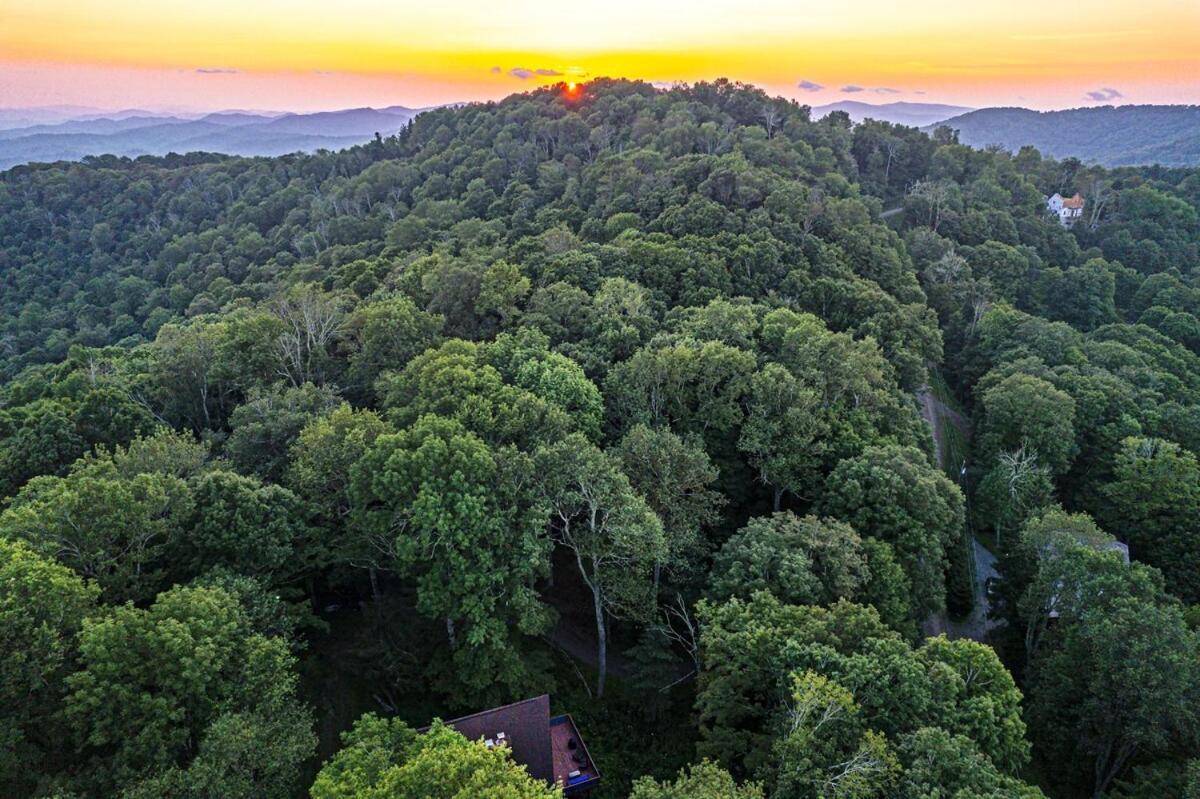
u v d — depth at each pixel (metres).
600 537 45.41
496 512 40.94
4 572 29.92
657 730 45.12
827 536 44.50
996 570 61.84
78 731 29.31
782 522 47.97
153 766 29.56
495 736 36.56
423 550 39.59
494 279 74.25
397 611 47.25
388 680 43.88
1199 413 75.06
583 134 166.00
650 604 46.00
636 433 50.22
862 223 107.00
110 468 43.00
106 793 28.67
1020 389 72.38
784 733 33.78
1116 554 46.97
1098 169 181.25
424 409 50.34
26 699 29.20
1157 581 51.47
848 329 81.12
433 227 133.75
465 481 41.00
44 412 56.00
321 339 69.88
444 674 43.19
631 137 154.12
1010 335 93.94
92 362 69.19
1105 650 40.78
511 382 58.09
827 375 61.84
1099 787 42.72
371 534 42.75
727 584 43.44
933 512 50.75
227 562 40.06
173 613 32.56
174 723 31.34
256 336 66.12
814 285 85.31
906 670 33.47
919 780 29.03
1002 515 65.25
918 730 31.11
